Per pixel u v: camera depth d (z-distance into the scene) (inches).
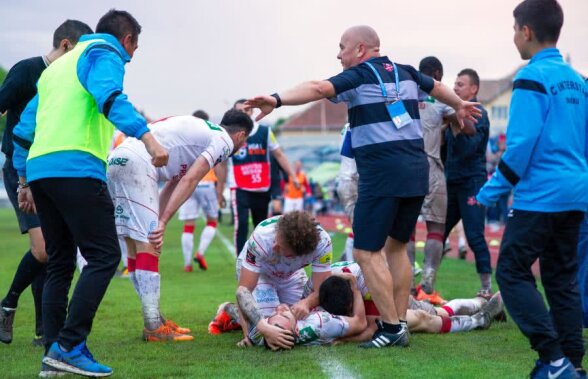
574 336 172.7
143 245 230.8
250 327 219.5
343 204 337.4
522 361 192.2
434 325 235.9
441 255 311.1
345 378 173.2
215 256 565.9
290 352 207.5
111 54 174.7
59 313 180.9
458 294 336.5
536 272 422.0
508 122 168.2
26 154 208.1
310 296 221.5
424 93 222.5
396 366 185.8
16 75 222.4
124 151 229.6
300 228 204.8
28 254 221.9
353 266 233.8
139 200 228.8
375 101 209.3
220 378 174.4
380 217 209.2
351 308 221.3
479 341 222.8
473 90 316.8
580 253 220.4
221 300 325.4
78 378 174.6
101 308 300.2
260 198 404.2
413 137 212.5
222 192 451.8
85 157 172.9
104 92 166.9
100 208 174.2
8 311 223.0
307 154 1664.6
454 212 319.9
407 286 220.8
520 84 167.0
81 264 255.1
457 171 312.5
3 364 194.5
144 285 231.0
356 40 219.3
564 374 161.8
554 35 172.7
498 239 714.2
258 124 400.5
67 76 178.1
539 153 167.2
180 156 231.0
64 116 174.2
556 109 167.0
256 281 223.5
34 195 178.9
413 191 210.5
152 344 223.3
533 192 167.3
